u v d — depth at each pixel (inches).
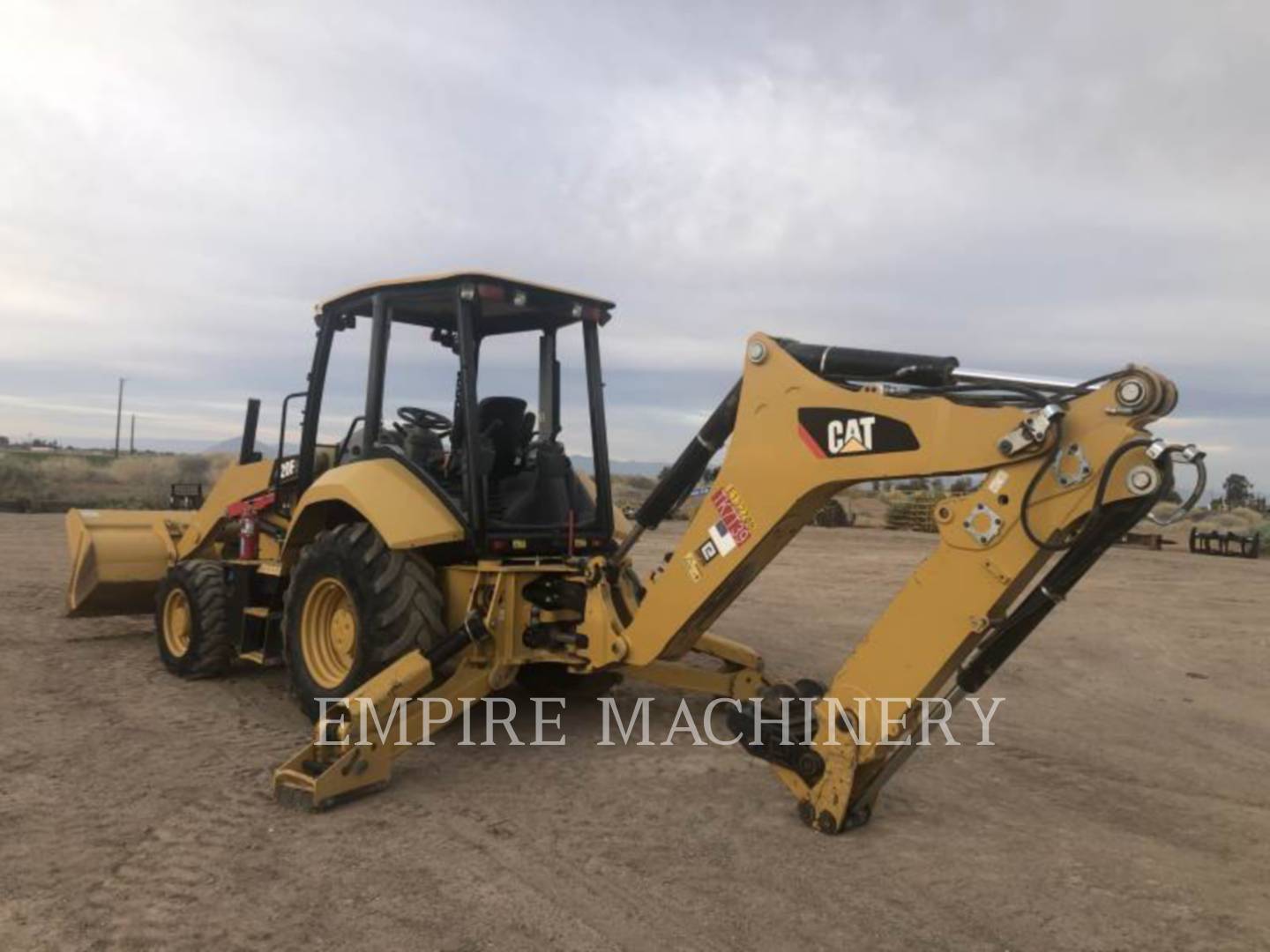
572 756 208.4
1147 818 182.7
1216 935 133.3
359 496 211.3
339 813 172.7
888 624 155.6
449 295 225.3
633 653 195.9
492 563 213.0
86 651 310.8
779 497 167.8
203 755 203.6
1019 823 175.8
